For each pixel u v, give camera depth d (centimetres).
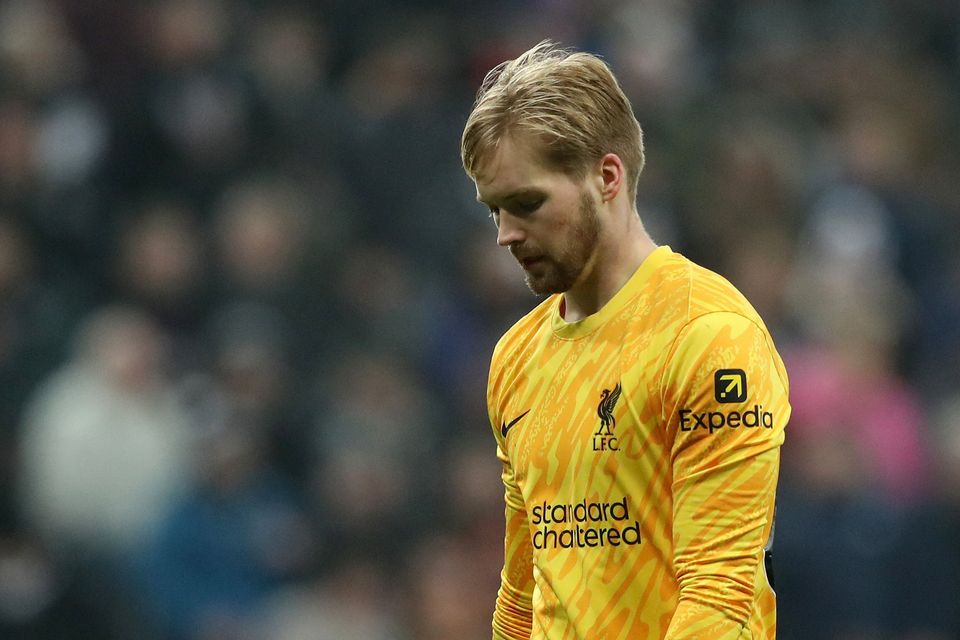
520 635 1636
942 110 5797
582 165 1432
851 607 3694
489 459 3866
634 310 1457
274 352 4141
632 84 5103
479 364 4334
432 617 3600
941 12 6116
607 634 1448
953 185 5531
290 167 4584
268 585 3775
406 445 4094
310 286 4331
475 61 5184
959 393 4650
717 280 1450
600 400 1452
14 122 4381
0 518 3688
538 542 1499
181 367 4116
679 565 1405
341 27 5303
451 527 3841
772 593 1452
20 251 4181
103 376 3784
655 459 1431
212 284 4284
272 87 4684
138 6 4847
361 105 4812
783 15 5916
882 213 5031
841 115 5544
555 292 1468
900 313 4844
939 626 3794
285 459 3975
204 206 4466
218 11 4991
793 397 4184
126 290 4231
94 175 4469
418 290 4475
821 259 4819
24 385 3884
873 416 4253
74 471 3731
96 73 4712
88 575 3503
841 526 3756
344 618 3700
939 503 4047
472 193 4647
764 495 1395
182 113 4519
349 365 4222
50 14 4784
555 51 1475
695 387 1399
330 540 3847
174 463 3850
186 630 3634
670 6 5647
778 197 4900
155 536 3706
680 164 4847
